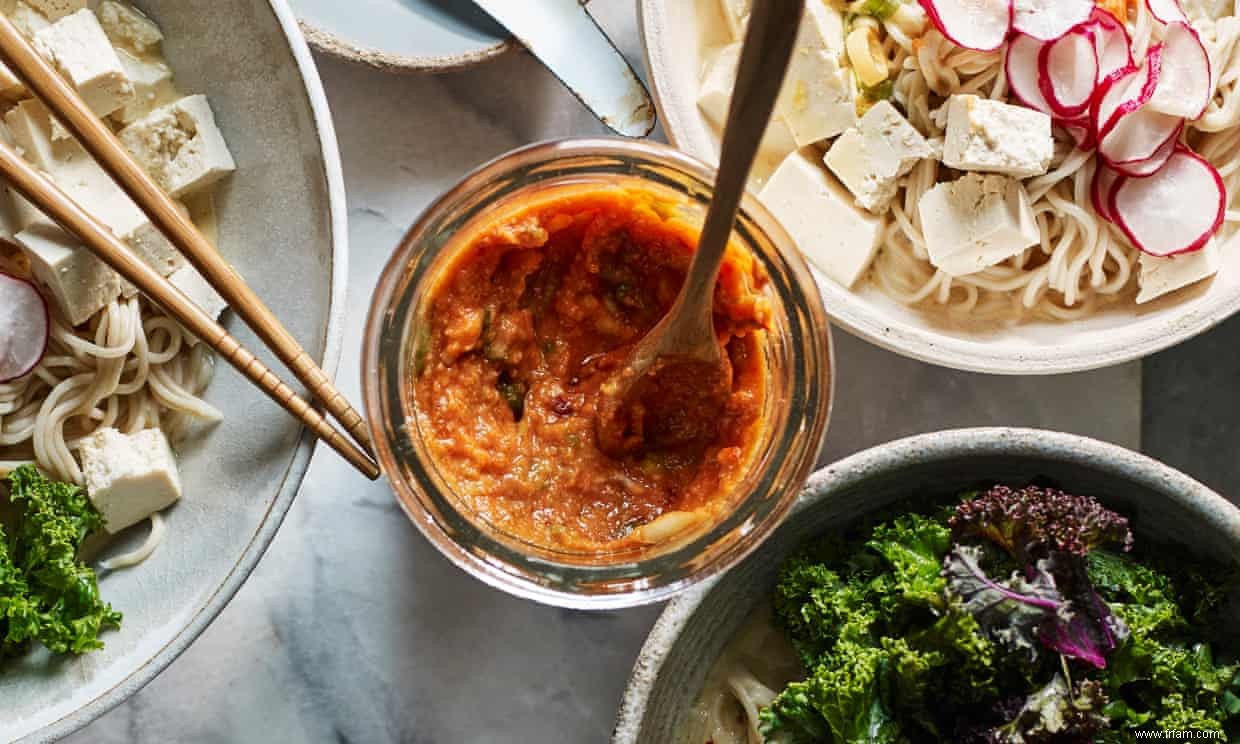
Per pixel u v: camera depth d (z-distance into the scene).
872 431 0.56
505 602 0.55
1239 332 0.56
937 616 0.48
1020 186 0.53
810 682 0.49
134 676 0.49
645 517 0.48
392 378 0.47
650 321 0.49
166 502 0.50
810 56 0.53
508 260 0.48
